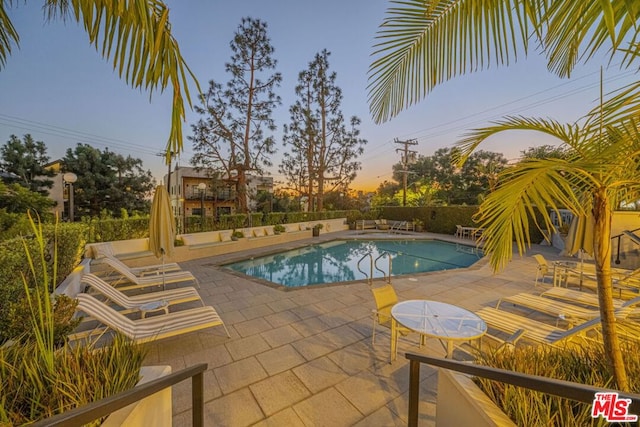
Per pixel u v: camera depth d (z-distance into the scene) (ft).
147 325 10.09
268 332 11.73
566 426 4.21
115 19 4.78
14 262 8.95
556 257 27.89
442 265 30.12
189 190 70.33
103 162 61.62
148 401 5.02
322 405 7.42
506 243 5.63
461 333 8.16
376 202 72.13
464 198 73.31
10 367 4.65
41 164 53.16
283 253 34.27
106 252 21.79
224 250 31.40
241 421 6.86
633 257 22.21
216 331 11.81
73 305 8.40
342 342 10.89
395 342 9.52
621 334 8.30
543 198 4.77
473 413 4.98
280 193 65.36
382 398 7.70
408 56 5.73
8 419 3.96
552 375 5.38
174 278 17.53
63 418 2.55
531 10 3.69
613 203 5.36
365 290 17.69
